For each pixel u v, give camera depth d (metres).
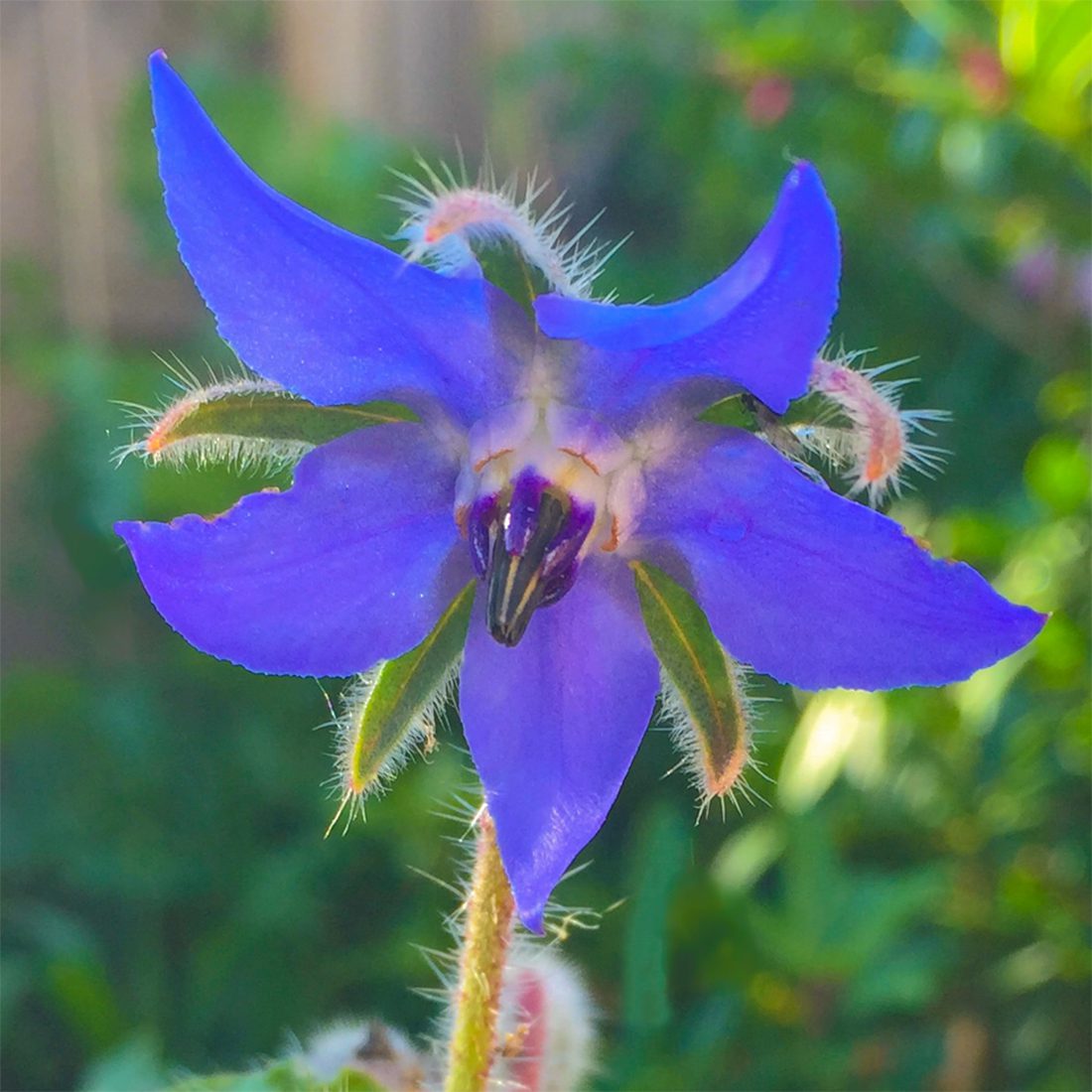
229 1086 0.08
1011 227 0.15
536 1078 0.08
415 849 0.17
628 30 0.23
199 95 0.22
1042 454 0.14
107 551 0.21
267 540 0.06
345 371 0.06
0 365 0.22
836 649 0.06
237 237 0.06
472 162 0.24
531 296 0.07
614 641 0.07
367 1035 0.08
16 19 0.22
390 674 0.07
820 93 0.16
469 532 0.07
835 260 0.05
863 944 0.14
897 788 0.15
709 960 0.14
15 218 0.23
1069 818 0.14
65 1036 0.18
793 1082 0.14
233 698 0.20
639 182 0.24
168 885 0.18
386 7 0.24
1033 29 0.12
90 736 0.19
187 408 0.07
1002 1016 0.14
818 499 0.06
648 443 0.07
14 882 0.19
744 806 0.17
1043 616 0.06
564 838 0.07
